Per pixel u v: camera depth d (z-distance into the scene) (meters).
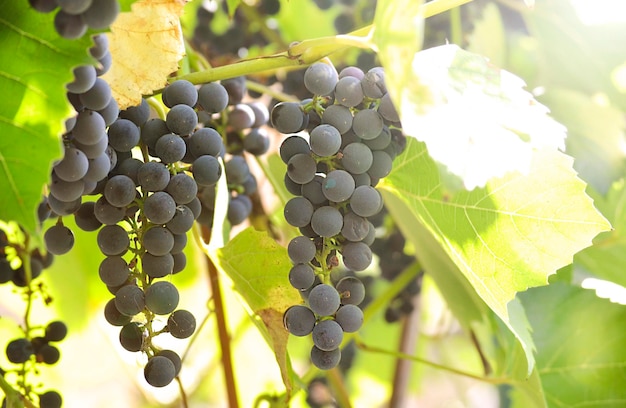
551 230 0.61
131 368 1.10
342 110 0.57
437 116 0.53
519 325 0.66
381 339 1.18
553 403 0.77
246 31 0.94
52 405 0.66
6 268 0.67
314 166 0.57
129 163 0.56
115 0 0.48
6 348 0.67
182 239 0.57
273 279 0.63
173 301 0.55
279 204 0.86
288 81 0.87
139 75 0.58
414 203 0.66
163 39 0.58
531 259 0.61
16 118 0.49
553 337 0.77
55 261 0.93
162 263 0.56
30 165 0.49
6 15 0.50
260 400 0.78
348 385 1.22
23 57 0.50
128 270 0.56
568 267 0.80
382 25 0.54
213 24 1.00
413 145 0.64
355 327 0.57
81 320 1.00
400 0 0.52
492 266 0.63
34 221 0.50
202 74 0.60
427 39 0.85
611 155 0.89
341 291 0.58
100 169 0.53
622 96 0.93
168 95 0.58
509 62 0.99
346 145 0.58
